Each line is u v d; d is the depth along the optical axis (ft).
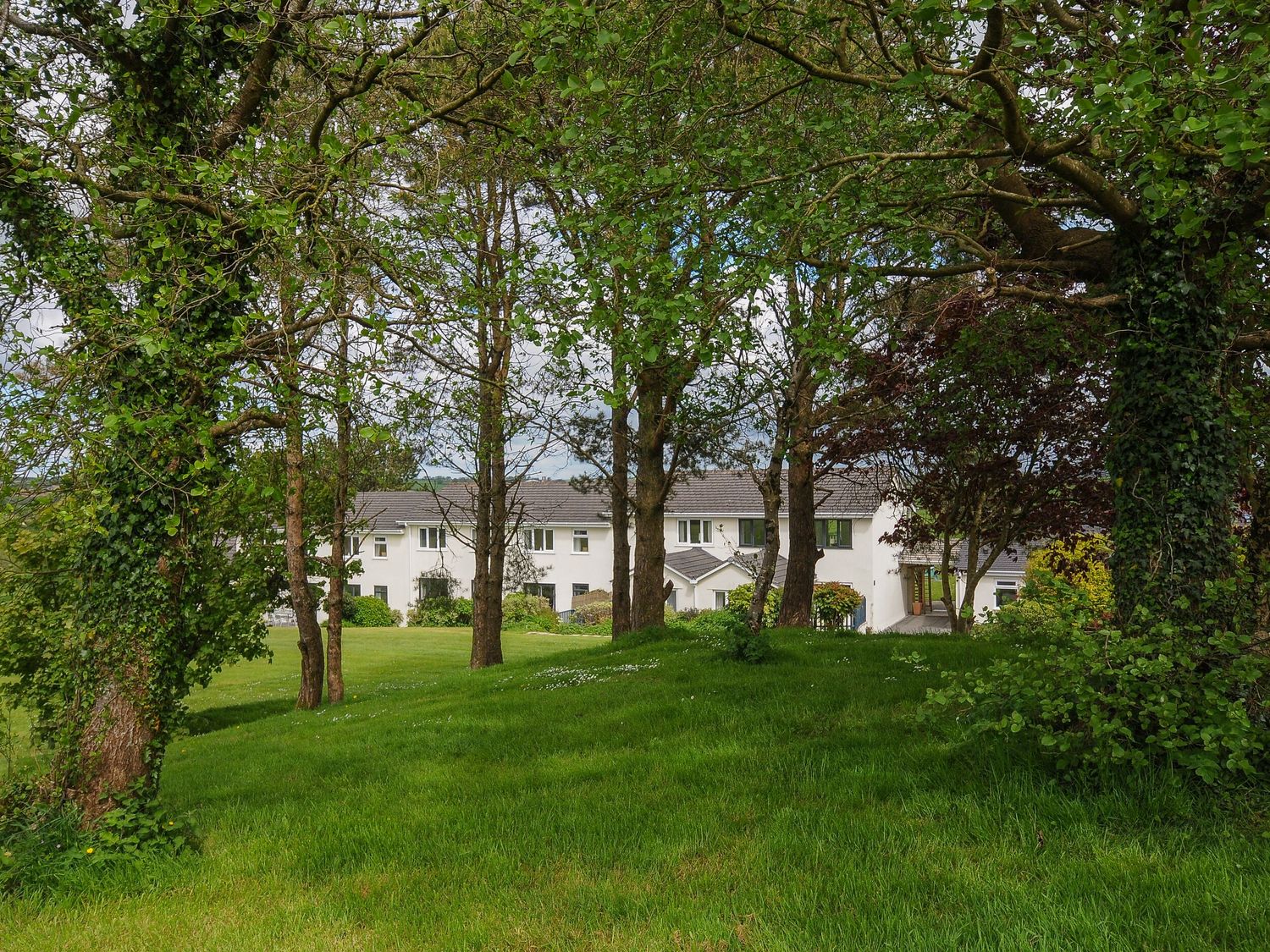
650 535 54.29
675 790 21.33
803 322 25.54
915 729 23.61
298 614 56.75
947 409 37.27
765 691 31.27
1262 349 22.11
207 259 21.97
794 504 56.59
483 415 40.93
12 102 20.67
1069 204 21.47
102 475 21.54
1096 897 13.57
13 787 21.86
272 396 20.61
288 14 22.35
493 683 45.50
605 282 19.01
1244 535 26.78
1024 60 21.09
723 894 15.07
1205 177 19.49
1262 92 13.62
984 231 24.82
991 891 14.08
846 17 20.71
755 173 20.75
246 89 24.13
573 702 33.86
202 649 47.44
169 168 19.52
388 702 48.11
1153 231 19.92
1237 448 22.15
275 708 62.75
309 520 60.13
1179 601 19.02
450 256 21.89
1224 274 20.42
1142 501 20.31
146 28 22.35
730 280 18.33
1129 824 16.30
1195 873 13.96
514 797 22.39
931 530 48.24
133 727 22.00
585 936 14.07
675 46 18.40
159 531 22.52
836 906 14.34
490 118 24.23
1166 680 16.93
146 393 21.74
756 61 26.25
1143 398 20.58
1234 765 15.51
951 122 20.53
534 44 18.10
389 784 25.36
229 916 16.34
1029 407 38.63
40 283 21.02
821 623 89.04
